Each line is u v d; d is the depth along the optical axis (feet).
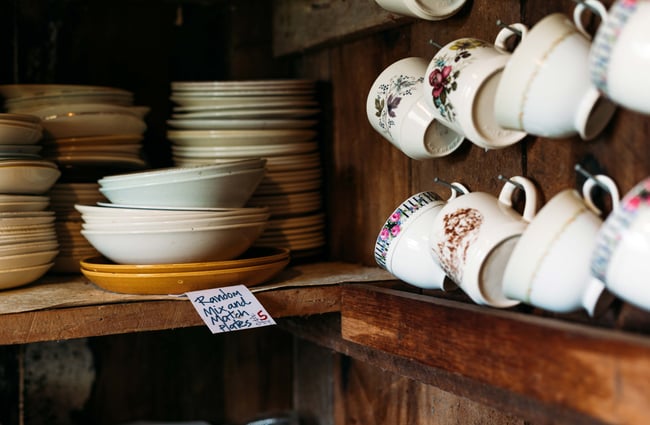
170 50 5.68
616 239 2.38
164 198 4.05
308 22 5.07
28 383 5.35
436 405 4.24
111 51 5.52
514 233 3.01
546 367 2.57
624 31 2.31
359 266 4.80
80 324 3.59
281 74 5.77
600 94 2.65
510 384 2.73
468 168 3.77
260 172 4.25
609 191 2.83
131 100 5.05
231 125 4.75
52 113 4.66
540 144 3.27
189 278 3.77
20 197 4.11
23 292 4.00
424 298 3.26
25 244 4.03
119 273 3.82
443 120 3.36
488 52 3.15
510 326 2.72
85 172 4.92
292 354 5.90
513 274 2.81
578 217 2.71
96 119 4.66
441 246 3.20
